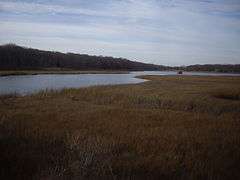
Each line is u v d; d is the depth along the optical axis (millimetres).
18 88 37094
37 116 14422
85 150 7809
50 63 140375
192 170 6938
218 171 6945
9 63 115875
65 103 20656
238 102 23531
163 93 29312
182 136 10742
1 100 21531
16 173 6215
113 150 8453
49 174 6258
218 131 12125
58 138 9523
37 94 26109
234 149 9062
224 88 37656
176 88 37375
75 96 25297
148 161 7457
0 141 8469
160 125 13328
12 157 7125
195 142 9898
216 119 15414
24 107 18156
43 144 8664
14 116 14242
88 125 12367
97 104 21328
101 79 69438
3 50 117500
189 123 14008
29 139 9219
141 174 6621
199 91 32719
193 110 19906
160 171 6824
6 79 58781
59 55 152375
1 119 12906
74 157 7367
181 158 7895
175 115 16453
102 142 8883
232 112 19203
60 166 6781
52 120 13359
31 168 6578
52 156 7438
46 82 51844
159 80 61812
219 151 8781
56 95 25953
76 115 15180
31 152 7723
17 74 82438
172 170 6863
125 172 6680
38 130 10711
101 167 6637
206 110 19859
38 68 122188
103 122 13258
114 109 18062
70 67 150625
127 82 57625
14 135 9539
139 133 11023
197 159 7879
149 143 9398
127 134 10680
